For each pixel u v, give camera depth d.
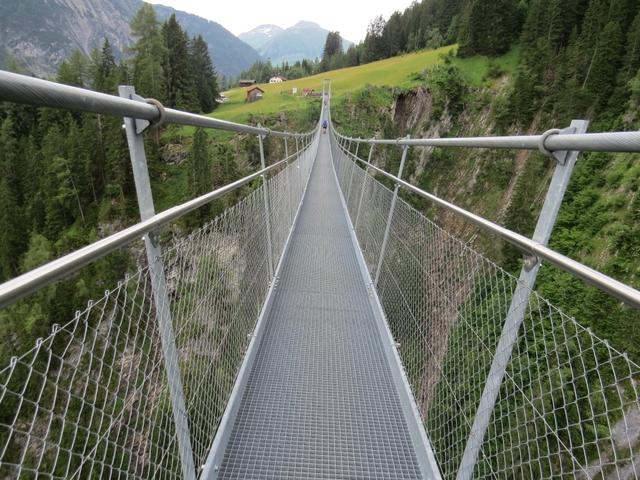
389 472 1.54
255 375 2.05
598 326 8.37
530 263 0.90
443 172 31.34
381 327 2.52
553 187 0.83
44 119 33.00
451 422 1.36
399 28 71.94
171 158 31.81
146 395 0.89
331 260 3.96
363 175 4.39
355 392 1.98
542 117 30.17
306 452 1.60
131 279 0.83
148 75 38.84
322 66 84.25
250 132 2.19
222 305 1.58
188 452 1.15
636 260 15.22
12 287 0.48
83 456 0.69
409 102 44.09
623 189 17.20
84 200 29.70
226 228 1.63
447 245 1.54
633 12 27.17
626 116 23.69
